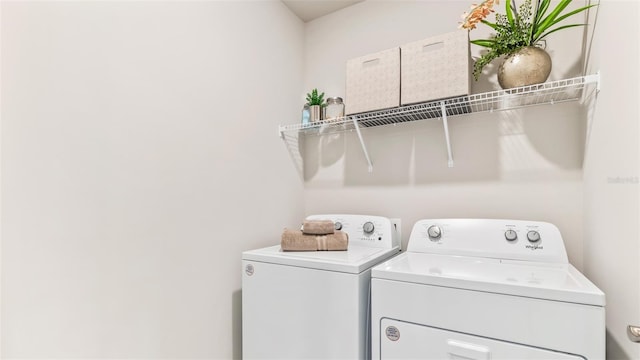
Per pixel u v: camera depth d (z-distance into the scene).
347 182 1.97
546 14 1.46
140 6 1.15
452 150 1.65
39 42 0.88
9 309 0.81
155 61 1.19
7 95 0.81
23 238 0.83
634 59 0.77
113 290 1.03
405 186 1.78
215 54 1.46
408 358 1.00
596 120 1.11
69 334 0.92
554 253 1.23
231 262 1.51
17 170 0.83
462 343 0.92
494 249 1.33
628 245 0.81
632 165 0.78
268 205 1.78
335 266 1.16
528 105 1.48
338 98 1.88
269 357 1.28
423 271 1.06
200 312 1.34
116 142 1.05
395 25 1.85
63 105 0.92
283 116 1.93
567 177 1.38
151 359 1.14
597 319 0.78
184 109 1.30
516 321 0.87
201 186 1.37
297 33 2.11
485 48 1.57
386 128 1.85
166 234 1.21
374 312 1.08
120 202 1.06
